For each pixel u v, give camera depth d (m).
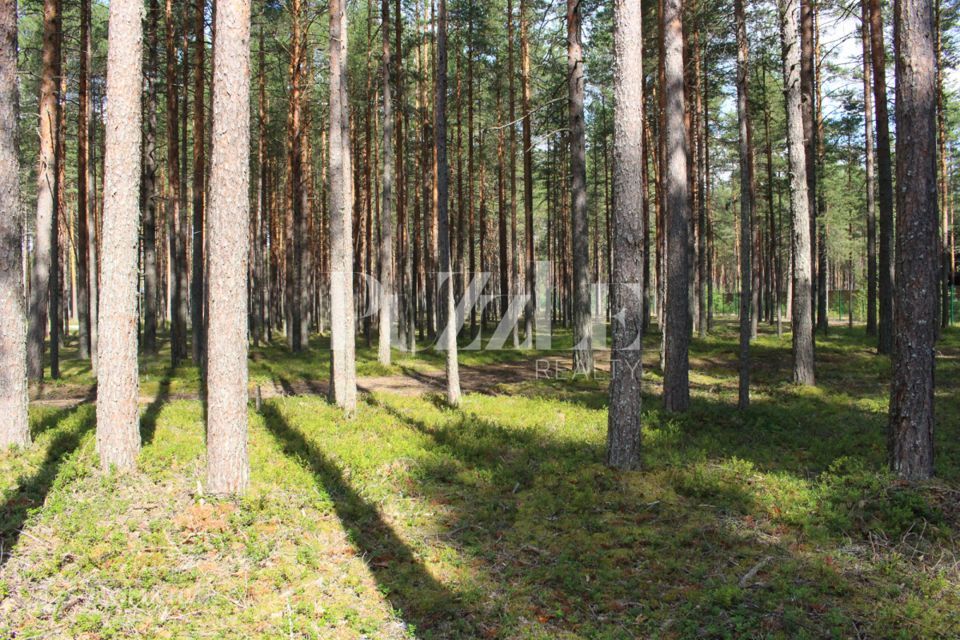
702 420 11.38
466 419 11.63
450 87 27.41
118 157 7.90
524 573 5.67
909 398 7.48
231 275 7.00
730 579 5.43
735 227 39.84
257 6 20.23
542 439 10.26
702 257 25.66
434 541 6.34
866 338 24.50
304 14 21.44
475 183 37.25
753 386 15.19
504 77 26.86
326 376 18.59
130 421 7.93
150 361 19.98
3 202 8.75
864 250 35.88
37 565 5.36
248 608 4.93
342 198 12.16
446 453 9.30
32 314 16.61
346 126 12.48
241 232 7.04
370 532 6.49
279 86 27.45
